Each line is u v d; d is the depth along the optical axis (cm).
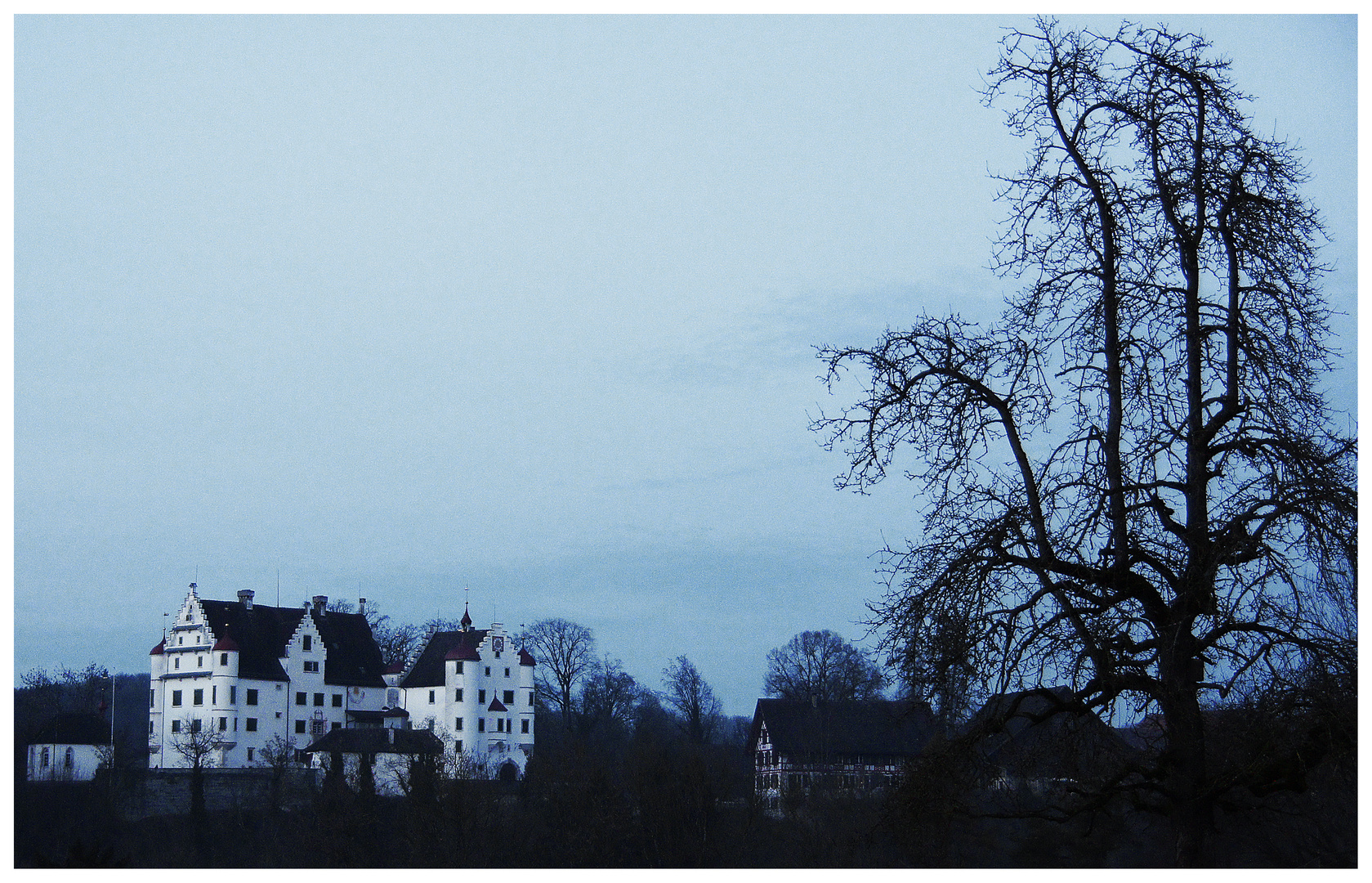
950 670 1669
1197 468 1630
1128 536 1609
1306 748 1559
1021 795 1855
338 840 6291
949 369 1752
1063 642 1583
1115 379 1678
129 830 6688
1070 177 1731
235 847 6544
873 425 1792
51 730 9219
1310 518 1521
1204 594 1549
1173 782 1631
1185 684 1580
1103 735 1697
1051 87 1766
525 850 5859
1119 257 1709
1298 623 1545
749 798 5603
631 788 5853
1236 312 1661
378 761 9156
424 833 6059
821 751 6450
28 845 6134
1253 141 1697
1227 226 1652
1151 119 1700
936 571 1720
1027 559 1644
